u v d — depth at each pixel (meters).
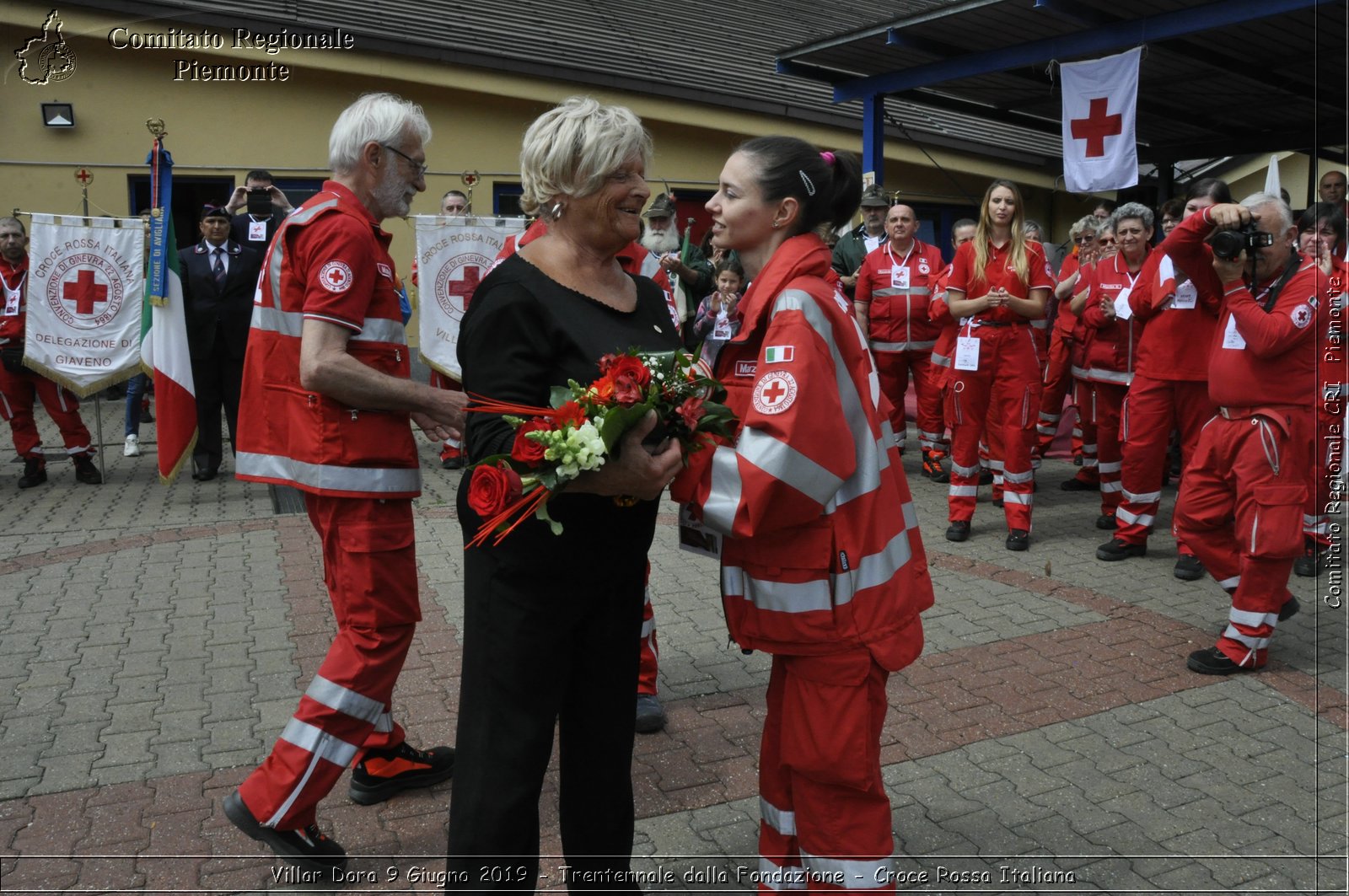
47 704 4.43
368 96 3.19
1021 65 10.31
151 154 8.02
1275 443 4.54
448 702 4.43
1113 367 7.03
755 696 4.52
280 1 12.93
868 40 10.30
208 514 7.82
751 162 2.54
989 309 6.67
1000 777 3.80
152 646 5.11
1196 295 6.07
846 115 16.03
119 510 7.97
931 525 7.46
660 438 2.31
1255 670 4.77
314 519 3.21
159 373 8.04
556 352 2.39
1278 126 14.41
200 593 5.91
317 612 5.59
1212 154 15.28
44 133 12.05
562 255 2.48
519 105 13.91
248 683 4.66
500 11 14.84
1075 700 4.46
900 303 8.78
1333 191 6.11
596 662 2.57
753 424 2.34
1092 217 9.59
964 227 8.73
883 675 2.55
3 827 3.46
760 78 16.08
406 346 3.27
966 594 5.88
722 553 2.60
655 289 2.75
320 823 3.51
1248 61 11.20
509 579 2.41
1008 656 4.95
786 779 2.70
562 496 2.40
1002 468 6.87
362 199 3.16
